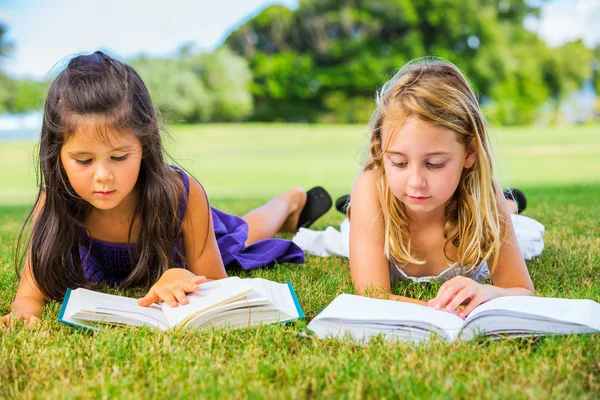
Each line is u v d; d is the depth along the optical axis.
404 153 2.25
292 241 3.33
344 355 1.79
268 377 1.68
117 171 2.21
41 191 2.56
